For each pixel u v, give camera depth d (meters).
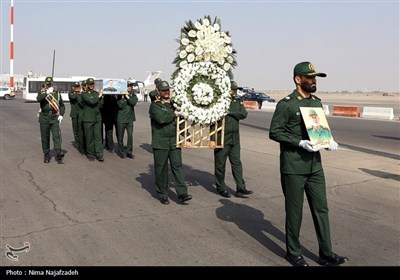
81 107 9.87
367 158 10.17
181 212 5.60
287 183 3.92
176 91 5.81
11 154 10.16
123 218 5.29
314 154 3.86
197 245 4.41
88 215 5.39
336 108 28.50
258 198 6.37
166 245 4.39
